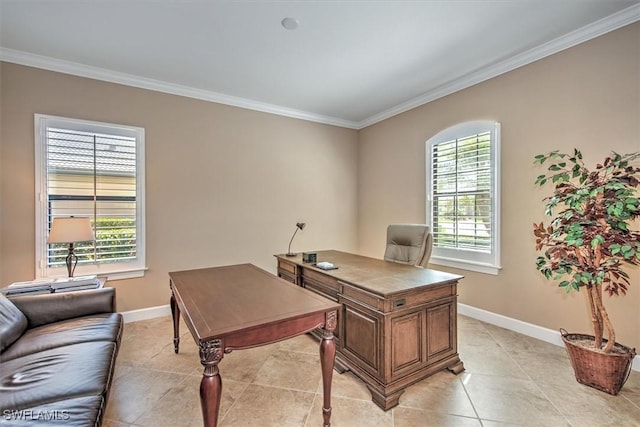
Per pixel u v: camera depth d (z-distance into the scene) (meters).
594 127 2.36
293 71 3.11
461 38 2.52
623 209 1.78
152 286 3.31
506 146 2.95
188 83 3.38
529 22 2.30
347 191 4.86
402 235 2.98
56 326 1.95
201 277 2.28
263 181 4.06
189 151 3.53
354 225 4.95
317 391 2.00
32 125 2.75
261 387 2.05
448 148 3.54
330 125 4.67
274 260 4.15
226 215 3.78
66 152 2.90
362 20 2.27
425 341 2.05
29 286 2.31
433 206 3.74
